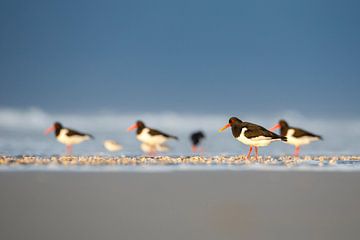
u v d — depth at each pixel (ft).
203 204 43.39
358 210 42.09
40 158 66.39
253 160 67.15
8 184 48.80
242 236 36.27
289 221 39.27
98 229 37.19
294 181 52.06
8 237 35.35
